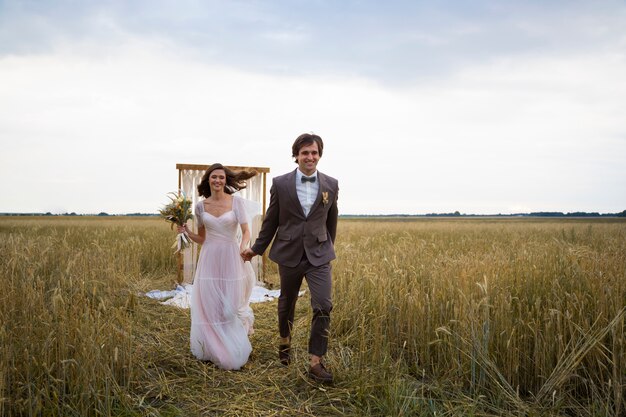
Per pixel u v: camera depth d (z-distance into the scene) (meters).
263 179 8.89
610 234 15.27
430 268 5.77
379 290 4.98
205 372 3.97
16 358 3.30
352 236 16.09
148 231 15.80
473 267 5.24
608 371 3.43
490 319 3.96
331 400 3.51
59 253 7.49
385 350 4.02
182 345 4.75
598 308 3.96
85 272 5.99
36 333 3.63
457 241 14.02
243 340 4.23
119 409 3.20
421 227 23.77
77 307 4.00
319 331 3.82
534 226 24.94
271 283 8.80
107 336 3.75
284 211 4.02
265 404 3.46
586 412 3.25
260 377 3.97
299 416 3.28
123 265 7.90
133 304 5.51
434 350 4.16
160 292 7.60
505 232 18.28
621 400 3.17
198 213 4.58
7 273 5.10
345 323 5.08
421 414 3.19
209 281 4.30
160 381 3.74
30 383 3.04
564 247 7.14
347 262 6.86
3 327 3.33
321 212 3.99
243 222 4.54
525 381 3.66
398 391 3.44
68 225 22.91
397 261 6.22
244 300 4.60
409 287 5.24
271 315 6.22
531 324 3.88
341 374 3.86
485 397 3.49
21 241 8.65
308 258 3.90
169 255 10.02
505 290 4.55
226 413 3.32
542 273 5.26
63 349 3.37
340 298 5.73
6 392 3.07
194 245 8.46
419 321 4.29
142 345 4.50
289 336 4.26
